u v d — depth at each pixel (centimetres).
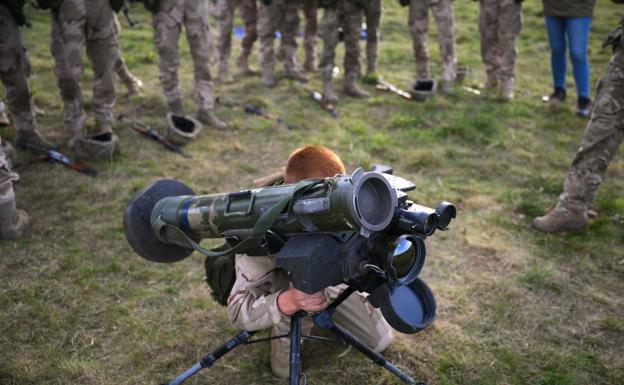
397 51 948
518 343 304
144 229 246
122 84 709
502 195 472
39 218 408
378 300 204
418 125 630
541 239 406
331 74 686
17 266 354
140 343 295
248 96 704
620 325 316
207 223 214
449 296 342
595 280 362
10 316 308
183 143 552
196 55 576
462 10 1266
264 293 232
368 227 169
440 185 491
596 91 387
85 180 464
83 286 338
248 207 198
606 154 387
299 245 185
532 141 595
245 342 244
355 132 606
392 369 252
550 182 495
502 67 705
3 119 519
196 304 329
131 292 338
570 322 322
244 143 568
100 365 279
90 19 482
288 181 221
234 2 730
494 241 403
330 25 662
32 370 271
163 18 536
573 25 637
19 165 474
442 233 414
